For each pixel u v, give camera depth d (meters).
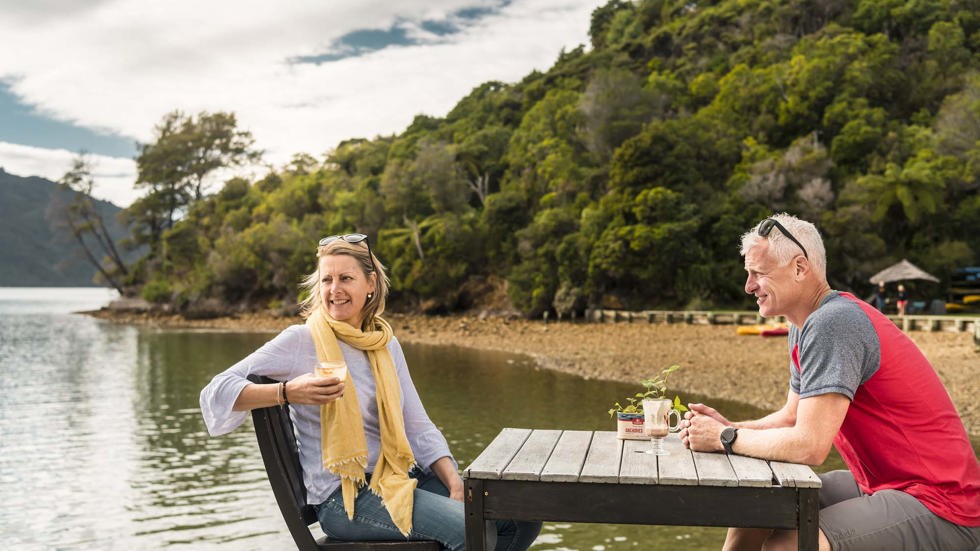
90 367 25.02
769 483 2.36
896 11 58.47
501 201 47.41
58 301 120.75
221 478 9.74
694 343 25.81
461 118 77.88
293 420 3.01
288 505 2.81
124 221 78.50
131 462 10.77
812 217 39.00
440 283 47.00
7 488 9.34
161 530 7.62
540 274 41.34
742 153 44.09
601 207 40.84
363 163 65.00
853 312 2.65
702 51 65.94
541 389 17.12
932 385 2.68
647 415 2.80
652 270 37.97
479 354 26.56
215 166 79.81
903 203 37.94
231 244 60.44
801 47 52.97
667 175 39.91
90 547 7.16
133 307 66.88
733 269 39.03
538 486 2.48
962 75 50.12
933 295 37.31
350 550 2.86
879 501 2.65
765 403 13.98
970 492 2.62
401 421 3.04
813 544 2.35
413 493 2.88
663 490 2.43
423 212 52.41
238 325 49.09
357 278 3.04
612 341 28.30
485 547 2.54
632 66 66.56
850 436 2.78
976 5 58.94
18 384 20.48
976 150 39.53
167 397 17.94
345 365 2.81
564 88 62.94
